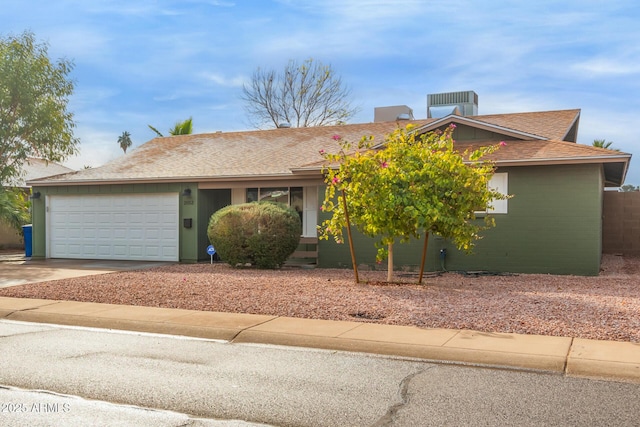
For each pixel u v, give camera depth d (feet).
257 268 53.83
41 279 47.39
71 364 22.43
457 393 18.86
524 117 66.39
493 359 22.97
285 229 52.65
